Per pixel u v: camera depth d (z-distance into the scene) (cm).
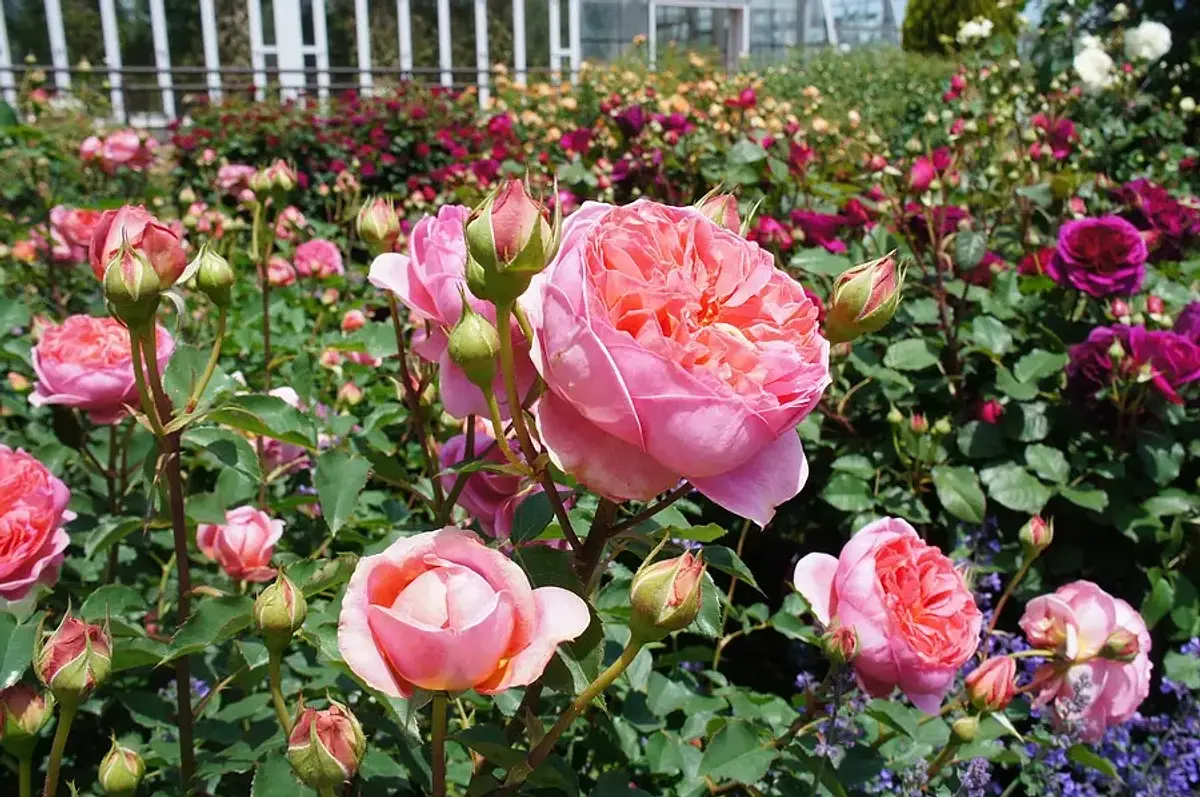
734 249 82
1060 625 146
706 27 1870
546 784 97
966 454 221
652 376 70
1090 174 342
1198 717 166
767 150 353
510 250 73
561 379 72
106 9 1336
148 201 401
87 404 144
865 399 237
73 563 166
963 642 119
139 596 132
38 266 329
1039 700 150
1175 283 275
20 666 104
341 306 330
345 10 1461
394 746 134
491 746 89
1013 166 280
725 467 74
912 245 257
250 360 263
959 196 311
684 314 74
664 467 76
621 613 124
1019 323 247
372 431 175
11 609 119
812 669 210
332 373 252
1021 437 219
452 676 70
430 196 481
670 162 375
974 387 245
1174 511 205
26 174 416
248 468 119
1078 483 212
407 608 72
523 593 73
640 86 725
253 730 134
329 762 77
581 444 76
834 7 2045
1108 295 237
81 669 88
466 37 1544
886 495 215
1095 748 164
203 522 143
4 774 149
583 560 92
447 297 94
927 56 1493
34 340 221
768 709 157
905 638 116
